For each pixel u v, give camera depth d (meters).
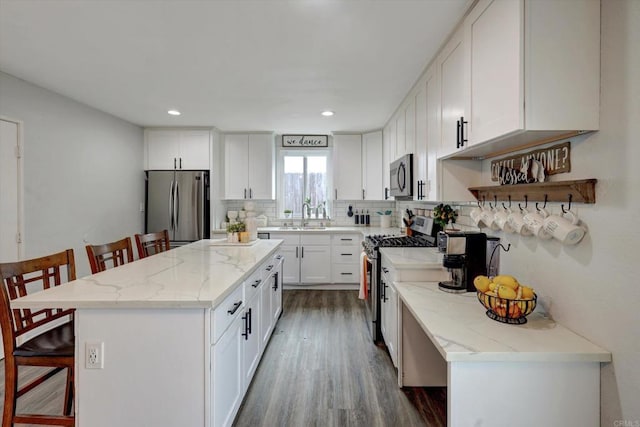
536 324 1.43
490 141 1.47
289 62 2.45
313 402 2.06
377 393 2.16
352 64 2.47
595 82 1.20
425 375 2.21
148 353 1.45
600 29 1.20
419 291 1.96
